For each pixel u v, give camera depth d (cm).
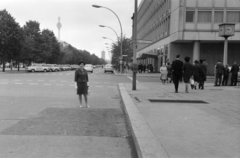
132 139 542
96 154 447
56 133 578
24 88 1595
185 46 3997
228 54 3938
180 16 3569
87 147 484
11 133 573
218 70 1828
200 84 1572
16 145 489
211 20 3575
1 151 455
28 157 426
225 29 1855
